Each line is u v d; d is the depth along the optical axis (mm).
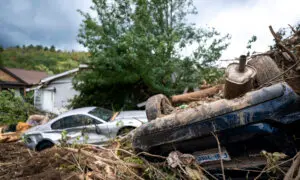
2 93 12562
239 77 2941
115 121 7152
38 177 2777
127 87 12586
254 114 2260
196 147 2578
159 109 3289
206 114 2430
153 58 11156
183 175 2508
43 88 15992
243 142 2518
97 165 2879
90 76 11984
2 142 7453
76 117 7418
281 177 2330
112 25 12320
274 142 2346
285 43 3797
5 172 3240
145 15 12648
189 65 12250
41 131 7316
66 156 3199
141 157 2850
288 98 2211
